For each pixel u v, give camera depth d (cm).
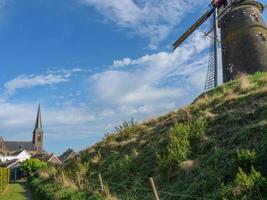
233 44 3997
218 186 1319
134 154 2356
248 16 4025
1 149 15038
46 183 3341
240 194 1138
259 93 2064
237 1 4131
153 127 2870
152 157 2084
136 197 1656
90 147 3528
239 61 3894
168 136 2162
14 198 3484
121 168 2250
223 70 4084
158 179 1762
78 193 1916
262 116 1714
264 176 1216
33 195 3650
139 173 2011
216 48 4159
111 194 1839
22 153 14050
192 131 1983
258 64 3781
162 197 1511
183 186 1506
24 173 8662
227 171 1373
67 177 2759
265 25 4103
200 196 1345
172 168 1741
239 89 2422
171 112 3108
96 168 2788
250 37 3912
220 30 4231
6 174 4903
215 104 2388
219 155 1525
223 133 1773
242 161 1334
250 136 1545
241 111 1917
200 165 1585
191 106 2642
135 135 2995
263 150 1344
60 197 2041
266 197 1092
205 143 1786
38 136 19075
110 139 3253
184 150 1808
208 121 2048
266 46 3912
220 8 4297
